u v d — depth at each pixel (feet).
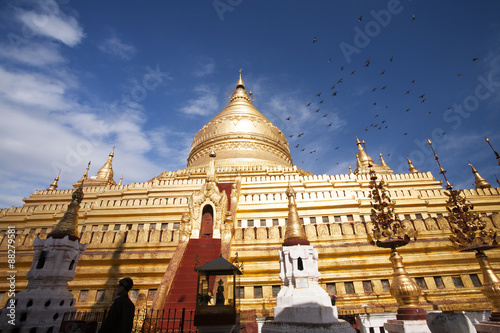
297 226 36.50
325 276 49.42
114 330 17.93
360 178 87.71
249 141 117.60
